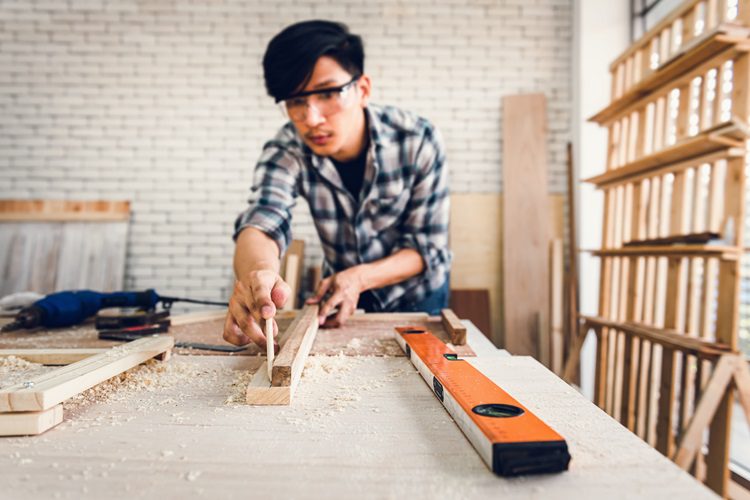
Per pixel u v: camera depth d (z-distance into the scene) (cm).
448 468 45
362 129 150
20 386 57
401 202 163
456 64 338
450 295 322
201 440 52
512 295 317
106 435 53
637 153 226
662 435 195
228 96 337
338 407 62
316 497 40
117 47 336
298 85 123
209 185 336
